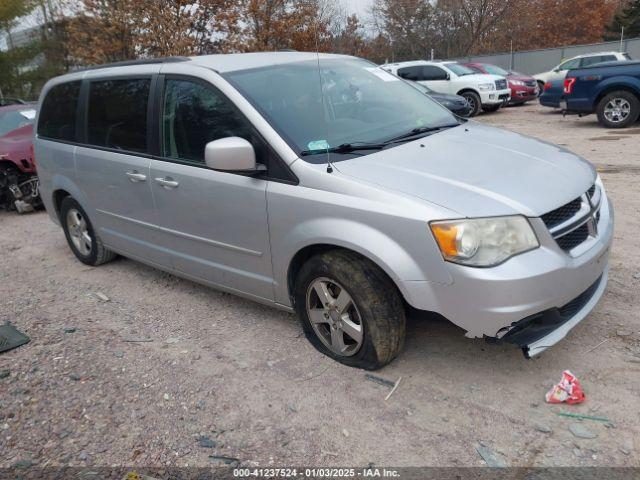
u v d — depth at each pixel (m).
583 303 3.21
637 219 5.59
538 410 2.91
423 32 41.41
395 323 3.18
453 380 3.21
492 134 4.00
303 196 3.26
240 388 3.33
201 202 3.87
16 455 2.93
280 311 4.26
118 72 4.66
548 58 29.33
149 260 4.71
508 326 2.83
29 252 6.49
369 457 2.71
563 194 3.05
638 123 12.32
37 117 5.83
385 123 3.96
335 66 4.39
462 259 2.80
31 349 3.99
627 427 2.73
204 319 4.26
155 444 2.93
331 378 3.34
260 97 3.67
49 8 30.30
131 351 3.87
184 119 3.99
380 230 2.99
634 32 45.72
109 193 4.77
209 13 24.55
